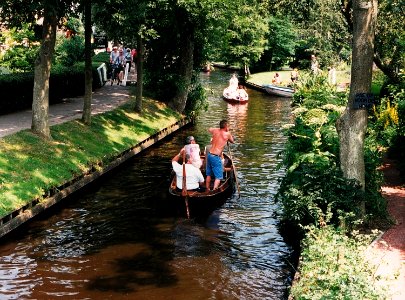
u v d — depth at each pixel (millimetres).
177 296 8383
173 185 13180
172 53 24031
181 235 10992
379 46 18234
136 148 17719
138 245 10445
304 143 11508
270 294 8500
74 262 9586
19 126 15359
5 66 24062
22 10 14328
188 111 24609
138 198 13359
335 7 20312
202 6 19719
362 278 6195
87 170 14133
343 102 18109
